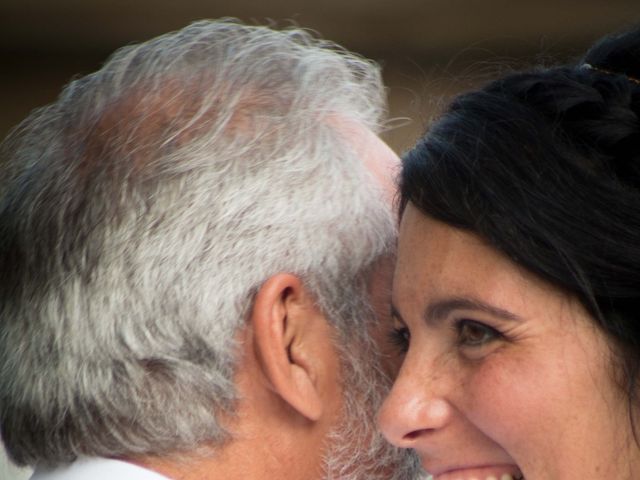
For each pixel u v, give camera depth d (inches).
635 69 231.6
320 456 259.8
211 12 1029.2
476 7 975.0
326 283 257.8
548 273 213.2
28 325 251.1
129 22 1045.2
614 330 213.2
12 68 1052.5
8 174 271.6
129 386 244.7
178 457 247.8
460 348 230.8
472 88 242.8
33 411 250.2
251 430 251.9
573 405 216.4
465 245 221.9
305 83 266.2
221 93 258.2
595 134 215.6
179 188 247.6
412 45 996.6
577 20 962.1
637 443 215.8
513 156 217.6
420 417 233.0
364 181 263.7
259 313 249.4
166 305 244.7
